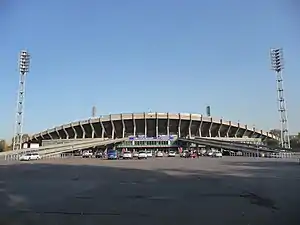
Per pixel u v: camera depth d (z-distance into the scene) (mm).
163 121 123625
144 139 115188
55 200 12391
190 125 125250
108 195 13742
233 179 20516
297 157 61688
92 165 39781
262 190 15047
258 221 8500
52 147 84688
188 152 81875
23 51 75625
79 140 111562
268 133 133625
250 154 83250
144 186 17000
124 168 32875
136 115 120375
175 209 10375
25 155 64375
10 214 9594
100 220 8758
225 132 131875
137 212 9891
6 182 19234
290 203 11352
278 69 78812
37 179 21188
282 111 78875
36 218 9023
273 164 39438
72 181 19750
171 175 23875
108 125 124562
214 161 49656
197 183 18312
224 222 8422
